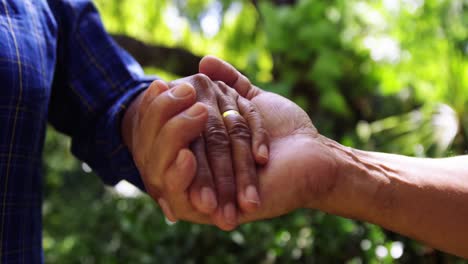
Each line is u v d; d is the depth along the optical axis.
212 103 0.53
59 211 1.75
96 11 0.65
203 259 1.17
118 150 0.59
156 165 0.47
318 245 1.11
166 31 2.13
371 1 1.65
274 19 1.67
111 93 0.61
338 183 0.50
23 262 0.53
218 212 0.47
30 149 0.54
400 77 1.60
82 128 0.62
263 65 1.79
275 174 0.49
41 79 0.54
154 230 1.24
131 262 1.25
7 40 0.52
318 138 0.52
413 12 1.55
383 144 1.49
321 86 1.61
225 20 2.19
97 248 1.40
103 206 1.51
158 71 1.86
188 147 0.48
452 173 0.52
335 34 1.63
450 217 0.50
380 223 0.51
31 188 0.55
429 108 1.49
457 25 1.52
